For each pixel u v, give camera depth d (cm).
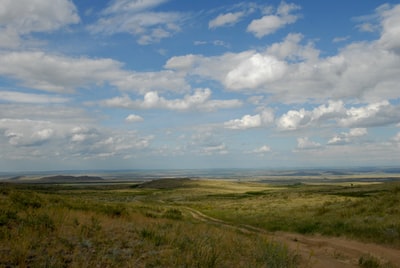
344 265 1372
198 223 2455
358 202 3256
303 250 1702
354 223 2381
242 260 1112
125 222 1627
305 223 2711
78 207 2036
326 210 3272
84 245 1012
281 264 1099
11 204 1609
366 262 1382
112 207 2214
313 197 5812
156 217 2455
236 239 1495
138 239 1193
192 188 16350
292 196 6544
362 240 1997
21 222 1168
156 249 1079
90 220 1459
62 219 1330
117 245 1068
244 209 4675
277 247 1312
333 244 1925
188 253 1026
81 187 18275
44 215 1245
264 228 2811
